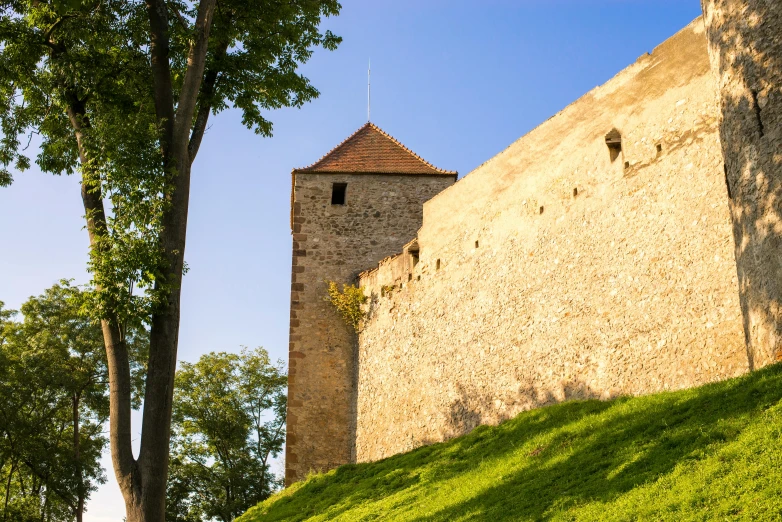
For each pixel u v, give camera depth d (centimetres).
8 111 1579
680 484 1070
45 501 3216
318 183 2797
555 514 1173
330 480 2148
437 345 2250
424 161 2878
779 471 985
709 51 1440
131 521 1235
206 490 3403
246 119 1720
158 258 1318
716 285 1518
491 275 2106
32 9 1450
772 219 1231
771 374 1194
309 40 1775
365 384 2525
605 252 1777
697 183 1597
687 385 1538
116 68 1539
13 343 3200
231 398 3553
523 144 2081
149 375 1301
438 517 1412
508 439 1719
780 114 1249
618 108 1814
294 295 2688
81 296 1331
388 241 2744
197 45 1446
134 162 1346
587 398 1748
